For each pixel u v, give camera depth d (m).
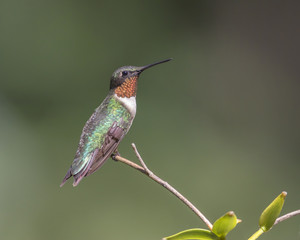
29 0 13.15
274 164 12.49
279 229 10.18
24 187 10.73
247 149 12.87
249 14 15.89
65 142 11.80
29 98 12.40
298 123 14.28
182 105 13.22
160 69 13.61
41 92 12.52
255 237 3.44
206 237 3.39
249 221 10.80
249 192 11.41
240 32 15.66
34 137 11.79
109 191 10.87
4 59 12.55
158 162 11.71
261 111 14.23
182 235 3.40
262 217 3.44
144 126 12.34
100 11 13.61
